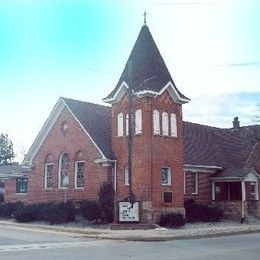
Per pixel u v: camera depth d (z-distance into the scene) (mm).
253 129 43156
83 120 34344
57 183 35312
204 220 33188
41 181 36688
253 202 37250
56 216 30766
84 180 33250
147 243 20766
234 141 42281
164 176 30625
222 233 25125
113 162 31781
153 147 29781
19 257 15336
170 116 31625
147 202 28859
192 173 35969
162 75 31844
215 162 38031
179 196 30891
